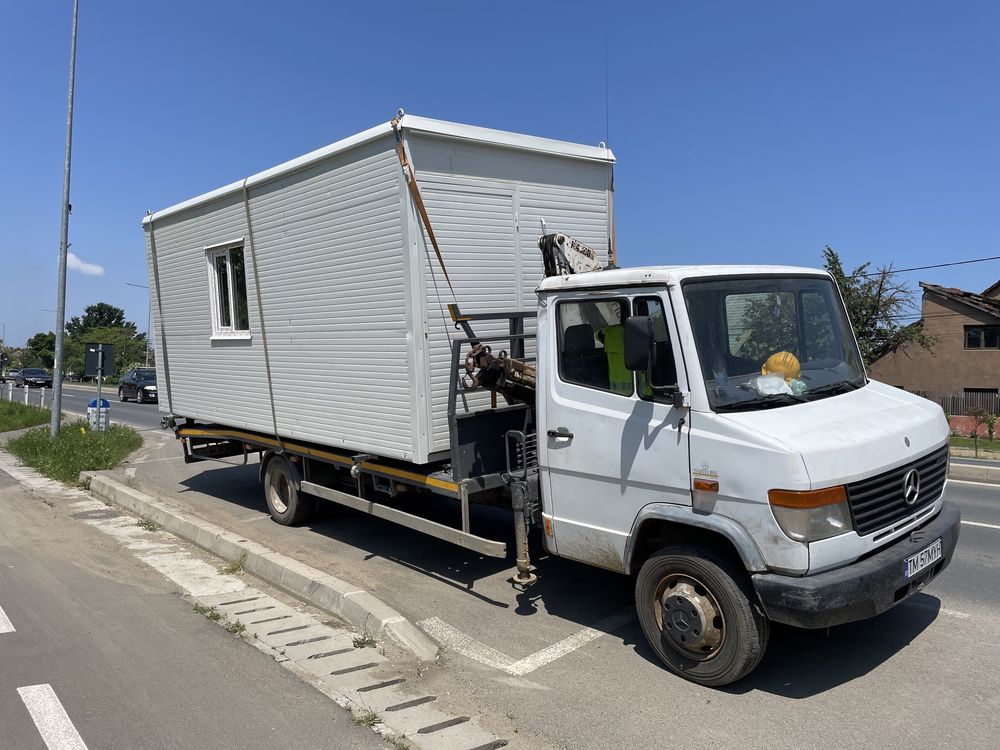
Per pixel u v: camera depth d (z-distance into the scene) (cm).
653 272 431
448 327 582
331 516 859
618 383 453
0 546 746
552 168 658
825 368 477
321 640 493
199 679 432
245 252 775
